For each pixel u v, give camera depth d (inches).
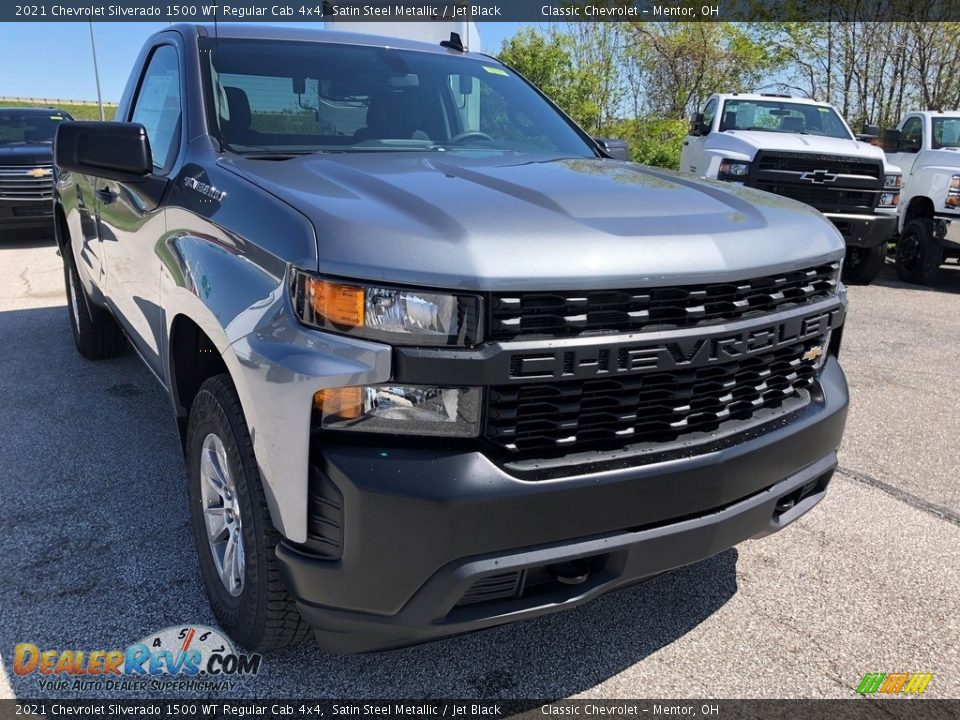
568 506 73.7
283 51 126.7
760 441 85.6
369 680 91.1
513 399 72.3
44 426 162.2
